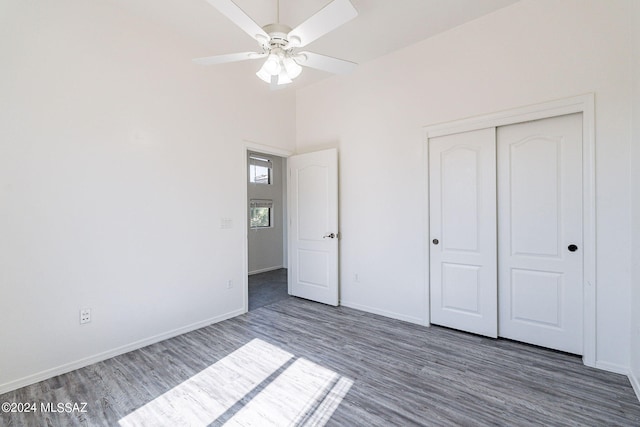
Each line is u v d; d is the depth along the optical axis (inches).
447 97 114.4
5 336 78.6
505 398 74.7
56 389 80.0
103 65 95.3
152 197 107.5
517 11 98.8
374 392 77.9
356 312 140.2
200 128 122.3
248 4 95.7
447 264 117.7
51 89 85.4
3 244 78.2
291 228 168.2
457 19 106.8
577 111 89.9
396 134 128.8
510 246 105.0
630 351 82.4
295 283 167.0
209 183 125.6
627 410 69.5
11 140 79.0
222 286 130.8
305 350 101.6
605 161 85.6
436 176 119.5
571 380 81.7
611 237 85.0
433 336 111.6
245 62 133.5
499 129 106.2
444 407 71.7
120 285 99.6
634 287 79.9
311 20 66.6
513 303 105.2
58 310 87.0
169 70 112.1
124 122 100.2
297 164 162.7
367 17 104.3
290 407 72.5
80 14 90.7
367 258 139.8
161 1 95.4
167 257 112.0
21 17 80.6
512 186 104.0
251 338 111.7
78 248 90.7
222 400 75.2
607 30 85.0
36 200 83.0
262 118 149.3
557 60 92.6
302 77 150.6
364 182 139.7
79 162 90.6
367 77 137.6
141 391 79.0
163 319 110.7
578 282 93.0
